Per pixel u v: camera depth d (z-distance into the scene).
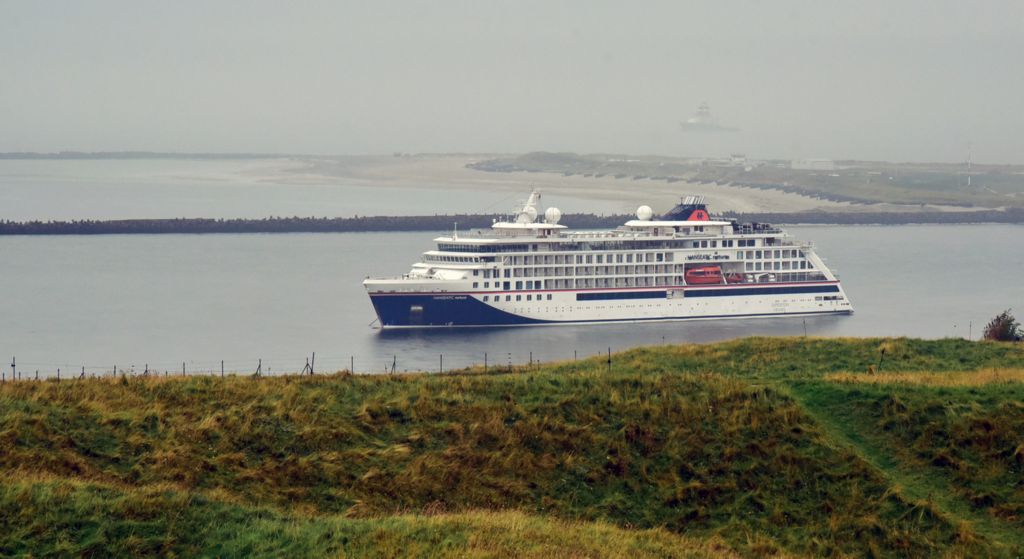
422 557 113.31
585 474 147.00
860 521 136.50
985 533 134.50
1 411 148.88
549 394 165.62
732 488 144.38
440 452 149.62
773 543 133.75
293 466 143.88
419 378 182.12
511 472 146.88
